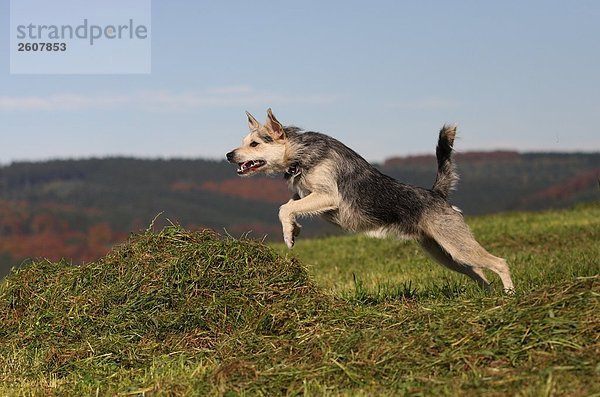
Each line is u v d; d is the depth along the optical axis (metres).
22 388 7.30
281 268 8.94
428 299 9.51
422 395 6.05
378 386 6.44
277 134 10.73
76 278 9.16
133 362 7.79
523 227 21.00
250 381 6.68
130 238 9.59
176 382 6.86
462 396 5.87
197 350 7.87
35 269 9.58
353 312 8.24
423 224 10.23
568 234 18.52
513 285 10.17
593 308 6.93
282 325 8.04
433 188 10.48
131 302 8.52
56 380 7.50
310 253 19.78
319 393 6.36
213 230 9.52
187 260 8.84
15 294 9.23
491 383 6.06
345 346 7.18
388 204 10.16
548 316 6.93
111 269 9.13
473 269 10.67
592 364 6.17
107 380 7.38
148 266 8.91
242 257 8.95
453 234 10.17
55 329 8.48
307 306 8.27
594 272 10.66
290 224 10.04
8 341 8.60
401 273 13.90
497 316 7.14
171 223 9.69
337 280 13.77
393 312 8.22
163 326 8.26
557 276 10.69
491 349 6.69
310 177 10.34
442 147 10.48
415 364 6.69
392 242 19.75
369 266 15.85
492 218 25.78
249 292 8.55
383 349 6.99
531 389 5.80
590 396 5.53
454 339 6.95
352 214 10.23
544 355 6.46
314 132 10.69
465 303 7.91
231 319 8.32
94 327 8.38
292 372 6.75
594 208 26.41
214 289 8.63
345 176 10.25
